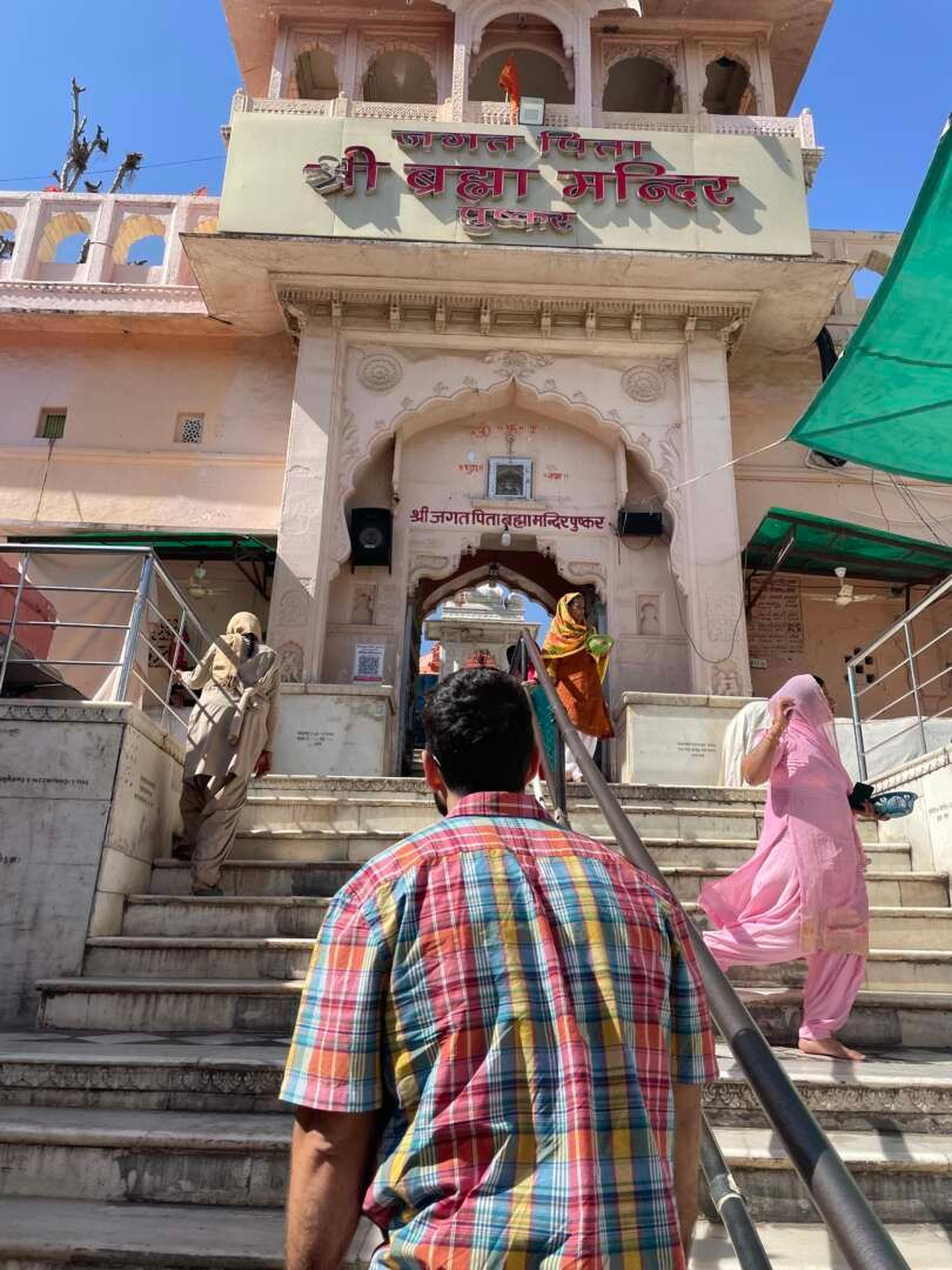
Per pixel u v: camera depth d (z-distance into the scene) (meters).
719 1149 1.71
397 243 10.02
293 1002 3.74
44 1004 3.82
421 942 1.15
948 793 5.15
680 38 12.47
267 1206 2.59
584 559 10.73
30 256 11.66
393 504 10.66
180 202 11.95
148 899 4.58
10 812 4.43
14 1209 2.54
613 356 11.04
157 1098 3.01
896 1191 2.64
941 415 6.22
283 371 11.55
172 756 5.45
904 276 5.16
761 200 10.52
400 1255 1.02
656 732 8.93
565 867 1.24
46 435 11.33
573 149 10.74
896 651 11.42
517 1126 1.04
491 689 1.47
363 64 12.33
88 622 7.57
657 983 1.20
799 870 3.44
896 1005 3.77
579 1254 0.94
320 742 8.95
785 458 11.38
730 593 9.97
